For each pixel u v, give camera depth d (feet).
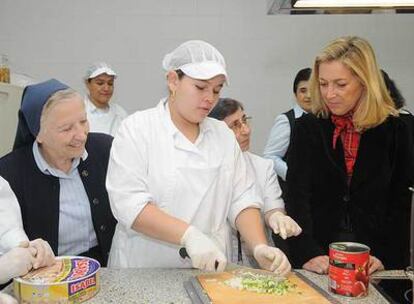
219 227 4.59
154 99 11.71
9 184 4.57
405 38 11.33
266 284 3.65
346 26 11.36
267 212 5.05
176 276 4.03
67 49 11.53
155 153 4.35
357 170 4.59
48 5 11.39
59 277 3.47
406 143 4.58
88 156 5.14
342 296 3.53
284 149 8.93
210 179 4.40
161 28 11.51
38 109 4.50
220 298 3.38
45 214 4.81
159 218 3.99
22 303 3.32
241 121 5.48
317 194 4.75
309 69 9.02
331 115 4.78
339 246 3.64
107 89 10.66
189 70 3.99
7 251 3.84
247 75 11.62
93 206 5.02
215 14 11.47
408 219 4.54
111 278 3.97
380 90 4.45
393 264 4.58
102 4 11.42
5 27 11.44
